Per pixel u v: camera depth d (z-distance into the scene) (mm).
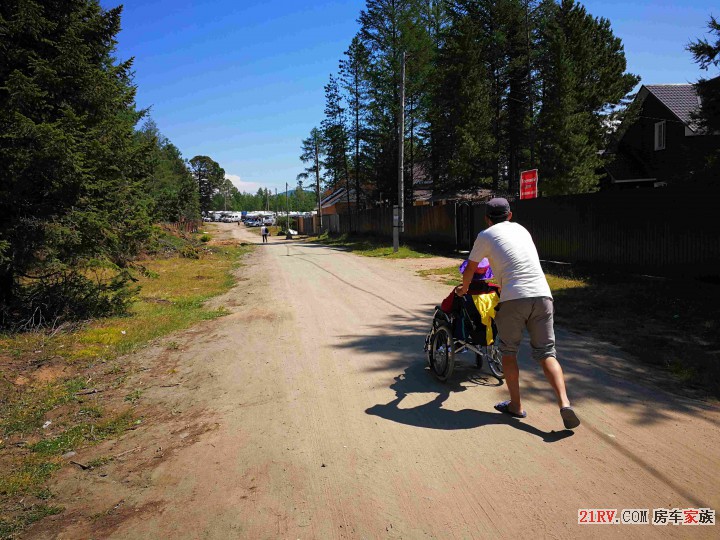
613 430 3766
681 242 9477
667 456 3350
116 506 3145
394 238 21359
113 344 7191
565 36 27516
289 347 6746
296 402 4703
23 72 7574
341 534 2707
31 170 7211
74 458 3865
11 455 3971
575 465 3287
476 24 29359
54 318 8273
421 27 34219
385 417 4223
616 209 11016
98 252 8305
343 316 8656
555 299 8766
